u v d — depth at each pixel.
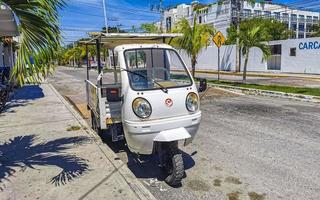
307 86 16.88
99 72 6.43
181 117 4.64
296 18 73.88
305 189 4.45
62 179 4.64
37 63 4.48
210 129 7.95
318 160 5.57
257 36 18.66
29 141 6.76
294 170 5.14
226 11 56.06
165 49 5.30
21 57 4.38
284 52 29.25
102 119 5.64
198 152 6.16
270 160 5.62
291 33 55.22
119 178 4.66
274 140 6.84
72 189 4.31
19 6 4.24
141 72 5.03
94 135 7.10
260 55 31.67
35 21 4.35
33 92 16.42
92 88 6.98
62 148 6.16
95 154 5.75
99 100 5.62
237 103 11.98
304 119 8.80
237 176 4.95
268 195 4.29
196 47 18.67
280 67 29.91
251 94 14.81
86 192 4.21
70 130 7.72
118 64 5.10
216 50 37.53
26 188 4.37
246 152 6.09
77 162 5.34
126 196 4.08
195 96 4.82
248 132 7.57
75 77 31.22
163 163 4.72
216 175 5.01
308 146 6.37
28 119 9.20
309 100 12.18
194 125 4.78
